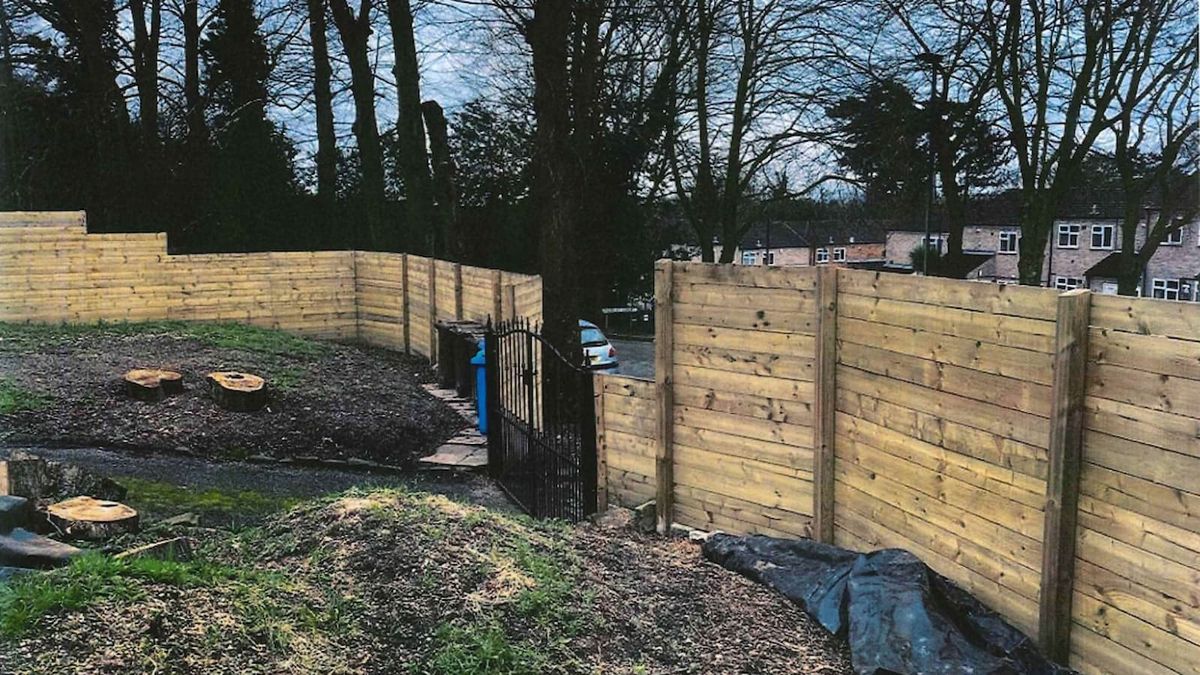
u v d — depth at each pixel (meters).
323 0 20.97
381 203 20.62
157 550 4.07
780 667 3.75
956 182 21.34
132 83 21.25
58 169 18.58
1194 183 18.56
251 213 19.91
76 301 14.02
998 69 18.89
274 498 7.35
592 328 16.38
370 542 4.16
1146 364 3.40
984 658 3.74
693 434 6.01
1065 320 3.65
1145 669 3.46
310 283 15.98
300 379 11.06
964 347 4.26
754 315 5.57
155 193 19.53
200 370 10.65
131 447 8.27
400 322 15.51
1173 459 3.30
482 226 26.44
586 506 6.65
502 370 8.63
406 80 18.81
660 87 21.28
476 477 8.71
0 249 13.38
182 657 2.98
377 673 3.19
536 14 12.98
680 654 3.72
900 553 4.38
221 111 22.88
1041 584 3.87
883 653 3.83
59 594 3.13
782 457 5.51
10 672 2.69
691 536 5.88
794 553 4.90
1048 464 3.80
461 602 3.68
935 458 4.48
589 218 24.45
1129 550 3.51
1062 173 18.91
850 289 5.02
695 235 30.36
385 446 9.33
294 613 3.47
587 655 3.53
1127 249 19.64
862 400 4.98
